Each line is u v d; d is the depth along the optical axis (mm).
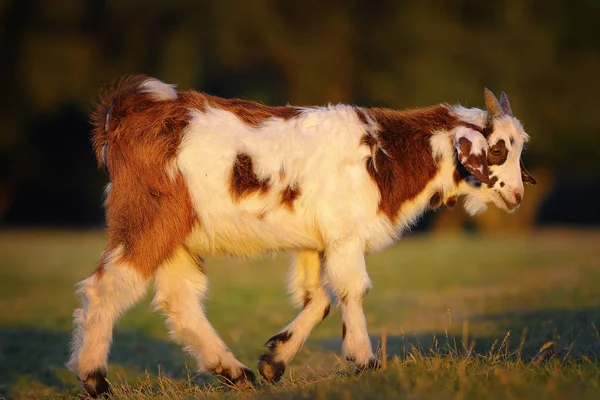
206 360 9188
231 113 9133
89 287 8703
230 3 36531
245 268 26656
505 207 9789
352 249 8953
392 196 9312
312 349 13008
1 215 43500
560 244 31578
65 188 45500
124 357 13000
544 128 39406
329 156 9062
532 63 38438
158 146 8844
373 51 38375
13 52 38562
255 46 37656
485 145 9305
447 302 17609
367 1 38719
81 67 36969
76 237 36875
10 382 11562
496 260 25797
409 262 26297
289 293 9812
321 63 37281
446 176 9625
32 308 18531
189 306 9289
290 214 9000
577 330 11820
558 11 39906
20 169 42438
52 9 37219
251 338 14539
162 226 8789
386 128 9461
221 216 8938
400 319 15516
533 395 6852
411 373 7918
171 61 36844
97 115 9297
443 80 36594
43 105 37625
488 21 39312
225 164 8867
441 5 38719
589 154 41312
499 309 15523
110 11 37469
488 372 7855
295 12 37969
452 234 41906
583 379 7469
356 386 7508
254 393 8305
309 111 9336
